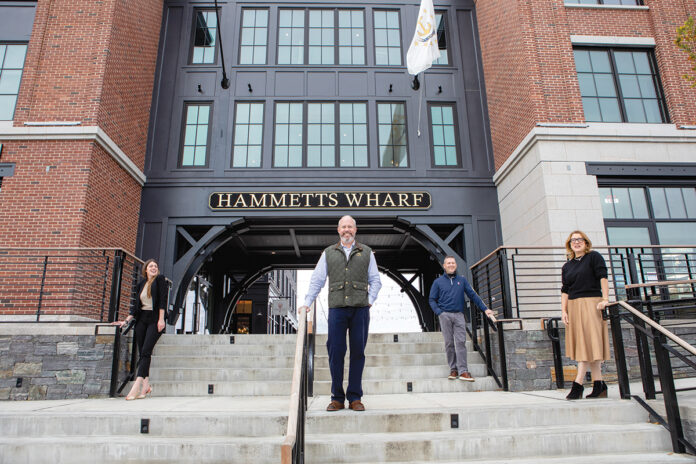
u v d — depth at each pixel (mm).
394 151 12031
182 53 12414
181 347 7891
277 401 5598
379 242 14867
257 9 13078
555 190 9648
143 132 11477
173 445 3801
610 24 11352
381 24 13109
